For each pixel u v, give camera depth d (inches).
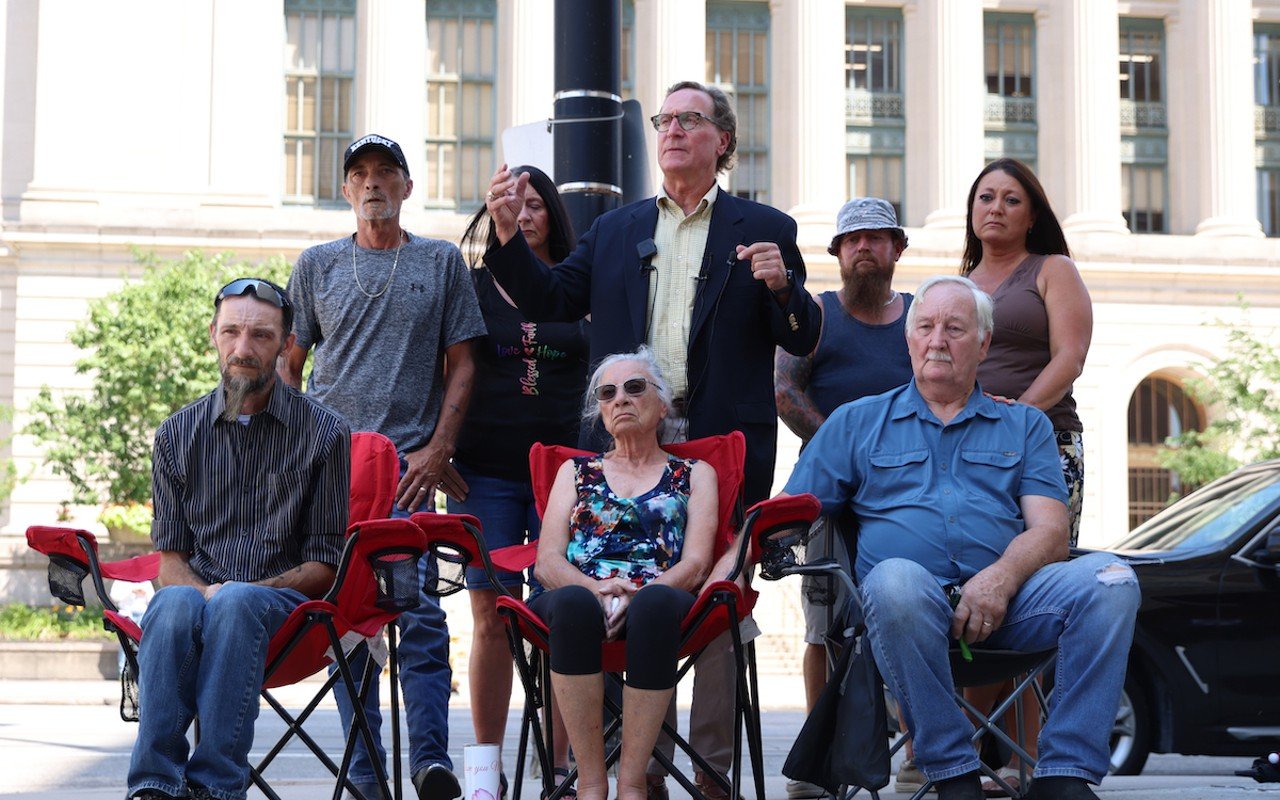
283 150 1358.3
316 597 207.0
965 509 220.2
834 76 1396.4
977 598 203.0
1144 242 1401.3
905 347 281.0
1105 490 1382.9
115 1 1320.1
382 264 255.4
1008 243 273.7
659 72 1370.6
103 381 1026.1
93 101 1310.3
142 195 1302.9
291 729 203.8
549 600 199.8
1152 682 349.7
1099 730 200.5
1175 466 1202.0
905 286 1364.4
